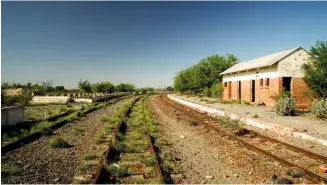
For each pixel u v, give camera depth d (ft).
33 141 35.63
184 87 215.51
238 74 105.60
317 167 24.91
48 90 198.18
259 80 88.58
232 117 58.29
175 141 36.58
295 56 78.95
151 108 89.45
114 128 45.24
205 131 43.32
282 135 39.63
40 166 24.86
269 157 27.35
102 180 20.86
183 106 98.53
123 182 20.85
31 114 66.59
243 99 100.58
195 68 181.37
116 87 311.06
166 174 22.50
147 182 20.65
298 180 21.44
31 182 20.85
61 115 62.95
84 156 27.32
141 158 26.99
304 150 28.53
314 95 74.43
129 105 94.07
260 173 23.24
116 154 28.30
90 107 87.61
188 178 22.20
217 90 130.62
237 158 27.81
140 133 39.47
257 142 35.24
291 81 78.84
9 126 45.73
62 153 29.53
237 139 34.83
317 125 45.09
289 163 24.34
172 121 56.59
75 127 46.80
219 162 26.86
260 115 59.16
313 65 74.43
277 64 77.92
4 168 23.15
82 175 22.31
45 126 44.01
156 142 34.17
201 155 29.50
